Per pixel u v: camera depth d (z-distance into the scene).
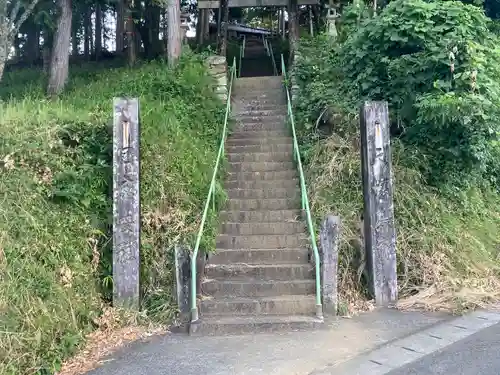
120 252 6.07
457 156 7.94
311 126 9.34
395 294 6.59
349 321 5.89
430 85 7.91
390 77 8.55
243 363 4.64
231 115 10.72
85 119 7.21
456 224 7.66
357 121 8.58
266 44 19.80
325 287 6.18
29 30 19.72
